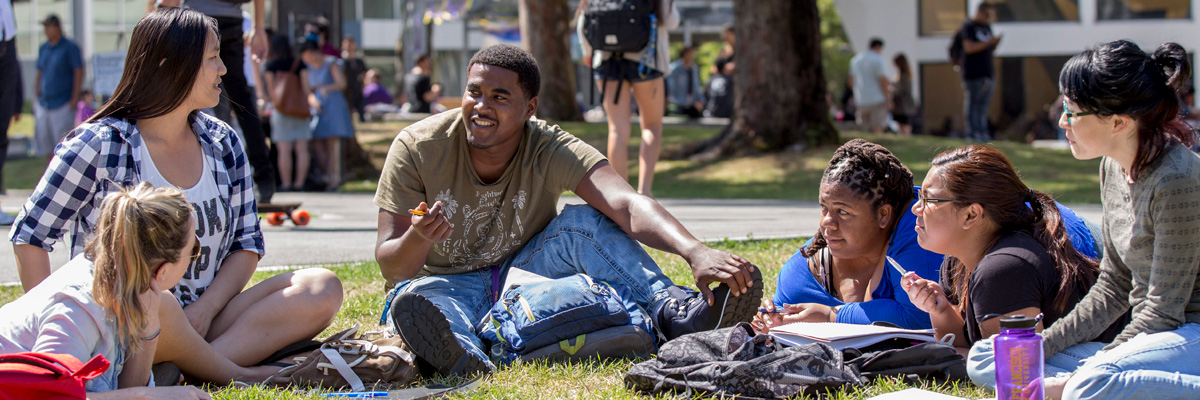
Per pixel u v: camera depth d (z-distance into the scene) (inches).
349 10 1422.2
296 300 138.6
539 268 156.0
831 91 1487.5
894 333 131.8
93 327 110.0
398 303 128.1
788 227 294.2
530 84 150.2
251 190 146.5
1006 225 126.5
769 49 557.3
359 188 496.4
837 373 121.8
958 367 126.1
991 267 121.9
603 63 263.7
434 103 905.5
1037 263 121.6
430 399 122.0
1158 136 108.3
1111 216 116.5
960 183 125.3
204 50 133.2
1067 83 111.9
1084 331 117.6
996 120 1032.2
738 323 136.9
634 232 150.7
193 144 138.8
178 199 113.1
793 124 561.9
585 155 156.3
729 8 1041.5
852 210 139.1
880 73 708.7
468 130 149.2
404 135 154.9
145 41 132.0
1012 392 105.8
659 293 148.5
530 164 156.3
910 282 132.0
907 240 140.3
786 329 135.3
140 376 118.1
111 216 109.0
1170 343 109.3
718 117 832.3
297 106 463.2
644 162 265.7
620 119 265.3
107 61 478.3
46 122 607.2
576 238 153.3
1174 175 107.9
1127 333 113.7
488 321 149.8
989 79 629.0
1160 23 988.6
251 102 295.1
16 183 544.7
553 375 132.8
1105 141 110.6
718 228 289.6
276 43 459.8
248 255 143.8
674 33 1069.8
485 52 149.7
